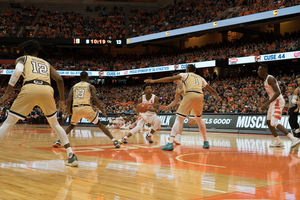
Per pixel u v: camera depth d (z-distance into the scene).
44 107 3.31
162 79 5.05
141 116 6.93
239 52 23.47
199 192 2.23
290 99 9.67
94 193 2.17
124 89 30.44
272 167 3.41
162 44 32.97
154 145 6.37
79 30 31.11
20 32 30.17
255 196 2.11
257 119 12.09
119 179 2.68
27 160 3.78
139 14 33.03
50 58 31.86
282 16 19.58
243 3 24.48
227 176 2.86
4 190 2.22
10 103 27.72
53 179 2.64
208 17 25.62
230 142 7.54
